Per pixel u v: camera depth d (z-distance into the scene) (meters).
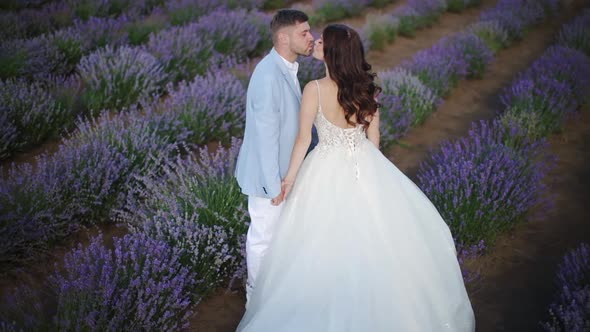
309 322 2.61
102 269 3.10
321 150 2.93
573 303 2.96
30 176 4.01
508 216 4.04
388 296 2.65
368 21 9.06
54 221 3.86
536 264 3.91
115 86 6.13
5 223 3.68
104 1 9.09
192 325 3.29
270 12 10.47
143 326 2.89
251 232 3.16
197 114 5.45
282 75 2.84
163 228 3.67
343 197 2.87
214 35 7.81
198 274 3.46
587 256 3.51
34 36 7.87
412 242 2.88
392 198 2.95
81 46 7.11
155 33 8.11
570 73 6.71
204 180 3.93
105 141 4.61
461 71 7.35
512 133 5.17
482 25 9.04
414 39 9.46
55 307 3.27
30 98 5.40
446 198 3.99
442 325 2.77
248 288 3.26
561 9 11.08
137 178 4.02
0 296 3.42
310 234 2.83
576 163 5.41
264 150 2.77
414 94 6.36
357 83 2.74
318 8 10.12
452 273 3.05
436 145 5.79
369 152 2.99
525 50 9.06
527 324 3.35
